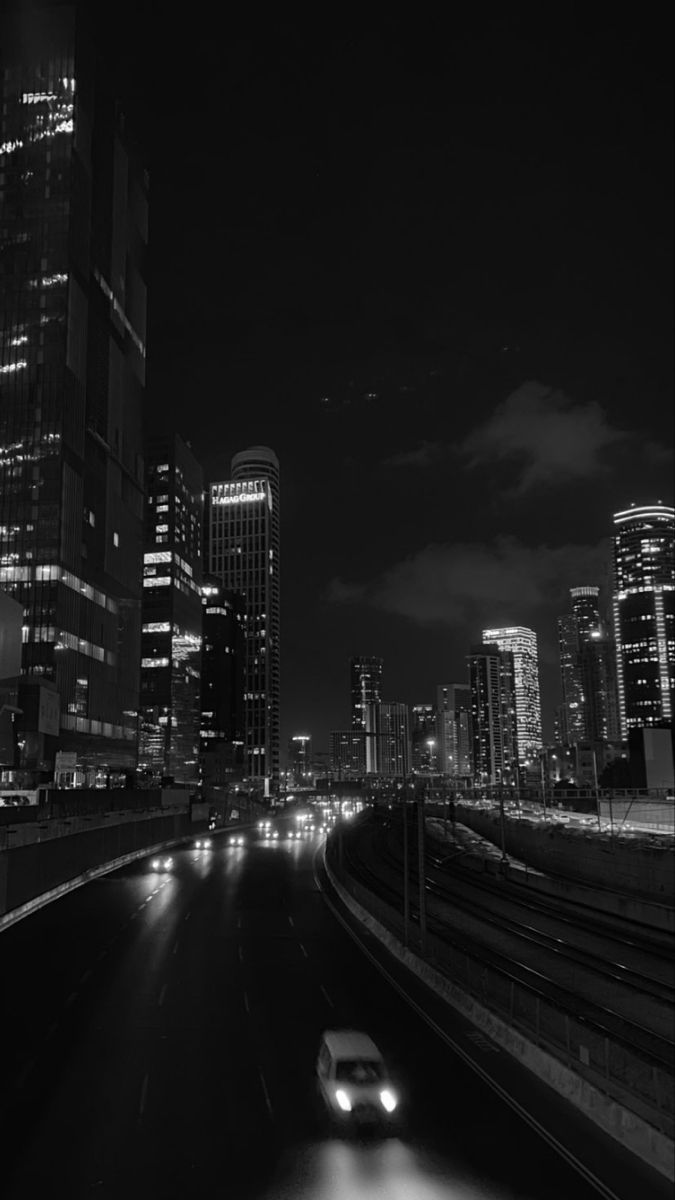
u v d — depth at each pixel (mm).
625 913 65625
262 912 60156
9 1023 31719
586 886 75625
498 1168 19906
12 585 176250
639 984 44875
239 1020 32312
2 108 197375
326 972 41562
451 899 75625
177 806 128125
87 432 197250
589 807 152250
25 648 173000
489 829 135625
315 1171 19578
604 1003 40500
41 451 180875
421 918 43531
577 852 89812
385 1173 19562
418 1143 21234
